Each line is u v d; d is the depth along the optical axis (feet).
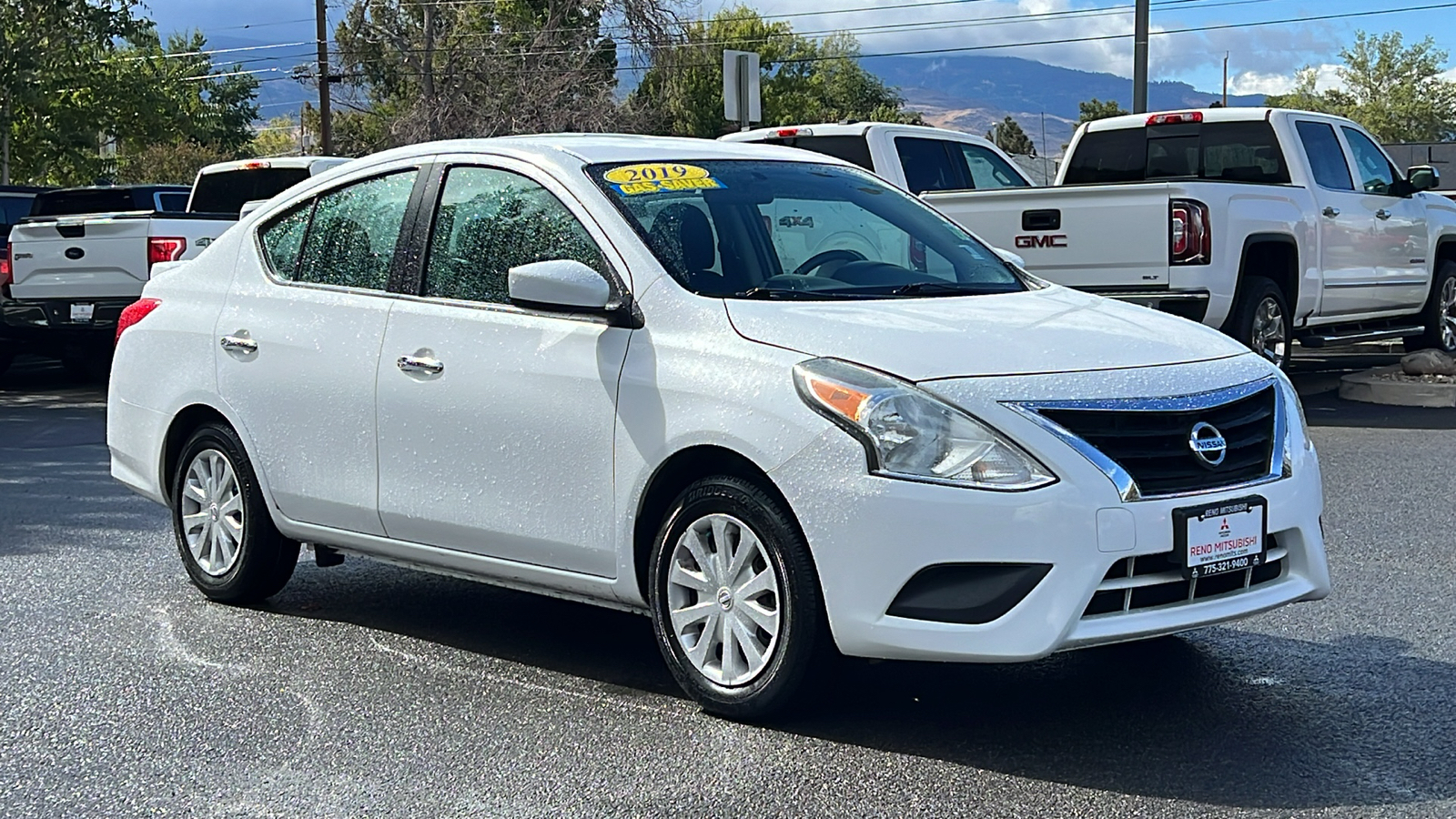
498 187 18.67
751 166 19.30
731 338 15.96
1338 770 14.37
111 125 113.80
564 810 13.80
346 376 19.31
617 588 16.89
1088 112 367.86
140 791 14.55
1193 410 15.01
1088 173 44.37
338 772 14.92
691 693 16.30
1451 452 32.04
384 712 16.75
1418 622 19.36
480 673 18.19
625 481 16.48
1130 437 14.69
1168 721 15.87
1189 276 33.94
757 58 50.83
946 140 43.57
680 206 17.80
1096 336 15.85
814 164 20.15
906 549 14.44
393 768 14.98
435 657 18.94
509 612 21.21
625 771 14.74
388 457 18.88
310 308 20.06
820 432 14.89
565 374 17.04
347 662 18.76
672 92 140.77
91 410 46.47
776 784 14.32
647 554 16.76
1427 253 45.16
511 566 17.93
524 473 17.46
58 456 36.60
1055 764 14.65
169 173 197.77
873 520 14.57
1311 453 16.25
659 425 16.08
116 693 17.58
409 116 147.02
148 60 117.29
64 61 99.66
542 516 17.34
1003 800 13.78
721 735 15.70
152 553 25.11
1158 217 34.01
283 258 20.93
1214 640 18.81
